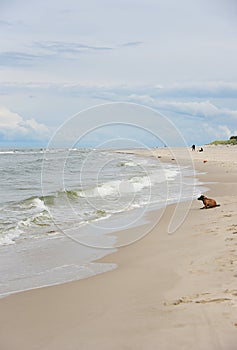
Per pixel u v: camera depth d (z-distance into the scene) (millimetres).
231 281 5938
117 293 5906
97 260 7973
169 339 4312
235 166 33438
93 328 4727
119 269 7238
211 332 4387
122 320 4895
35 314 5234
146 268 7113
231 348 4062
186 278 6293
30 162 37875
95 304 5508
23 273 7129
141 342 4301
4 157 51469
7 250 8781
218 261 7012
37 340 4504
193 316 4801
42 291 6129
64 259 8047
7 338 4570
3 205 13945
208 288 5727
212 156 49094
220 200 15039
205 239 8969
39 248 8961
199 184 20922
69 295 5922
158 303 5340
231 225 10227
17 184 20828
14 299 5797
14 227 10844
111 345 4289
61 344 4387
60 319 5047
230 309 4910
